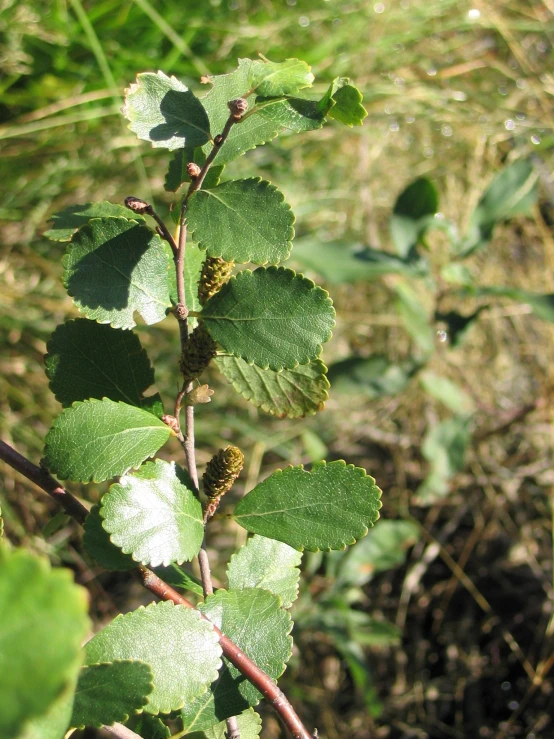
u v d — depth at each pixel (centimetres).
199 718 18
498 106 68
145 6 51
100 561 18
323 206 62
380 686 53
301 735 18
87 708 15
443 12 67
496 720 51
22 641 9
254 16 59
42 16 50
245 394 20
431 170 67
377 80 64
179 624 17
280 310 18
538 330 63
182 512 18
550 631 51
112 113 51
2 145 51
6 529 46
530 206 49
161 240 18
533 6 70
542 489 57
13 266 51
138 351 20
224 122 18
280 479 19
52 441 17
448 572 56
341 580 46
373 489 19
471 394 60
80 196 53
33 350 50
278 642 18
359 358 50
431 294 62
